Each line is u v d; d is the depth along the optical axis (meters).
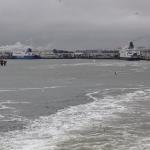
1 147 20.86
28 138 23.05
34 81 82.12
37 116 31.88
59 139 22.42
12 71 142.12
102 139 22.19
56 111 34.47
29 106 38.53
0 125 27.78
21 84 72.88
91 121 28.05
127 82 74.31
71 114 31.97
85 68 159.75
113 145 20.78
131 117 29.36
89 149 20.12
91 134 23.61
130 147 20.28
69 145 20.97
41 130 25.45
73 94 50.31
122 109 33.44
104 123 27.14
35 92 54.53
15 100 44.22
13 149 20.38
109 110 33.12
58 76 102.69
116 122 27.44
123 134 23.42
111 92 51.16
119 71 127.81
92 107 35.53
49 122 28.55
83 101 41.75
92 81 79.25
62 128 25.80
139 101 38.97
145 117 29.27
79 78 91.56
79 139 22.30
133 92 49.94
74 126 26.34
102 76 99.31
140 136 22.81
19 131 25.42
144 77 92.00
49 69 155.75
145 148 20.03
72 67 174.38
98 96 46.25
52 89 59.72
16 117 31.55
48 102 41.88
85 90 56.44
